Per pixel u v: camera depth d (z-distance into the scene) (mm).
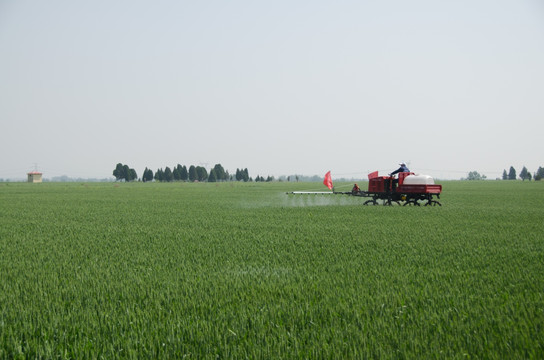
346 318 7762
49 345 6551
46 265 12914
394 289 9797
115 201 48219
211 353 6340
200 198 55500
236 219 27359
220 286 10133
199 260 13758
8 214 31328
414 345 6453
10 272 11875
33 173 194500
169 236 19531
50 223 25281
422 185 37938
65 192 75188
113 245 17016
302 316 7820
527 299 8773
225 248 16125
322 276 11211
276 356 6195
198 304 8672
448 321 7512
